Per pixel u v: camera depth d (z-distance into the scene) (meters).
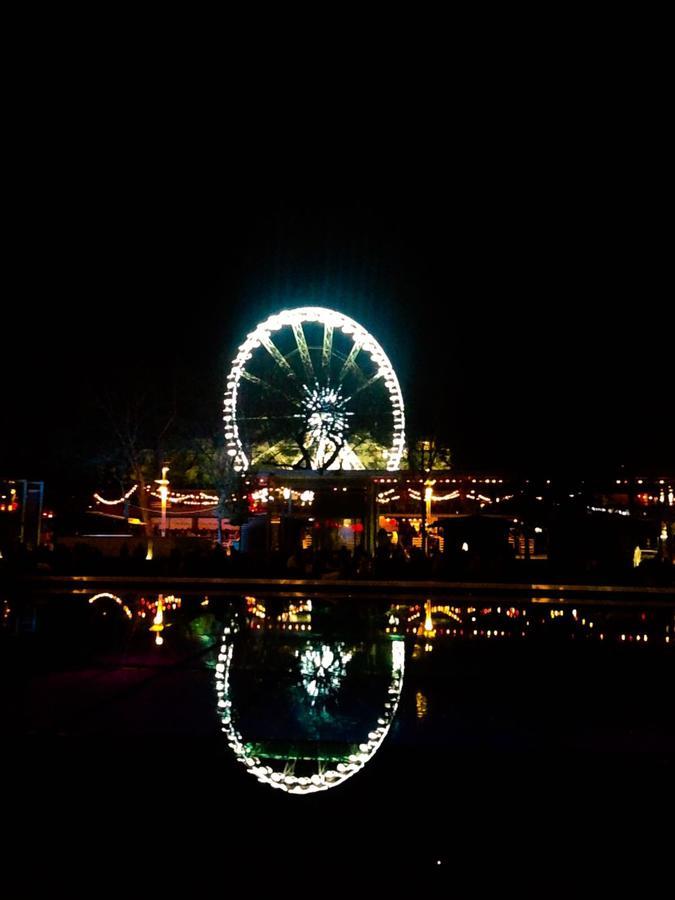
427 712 10.81
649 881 5.91
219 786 7.75
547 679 13.07
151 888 5.74
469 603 26.02
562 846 6.46
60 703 11.05
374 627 19.55
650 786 7.82
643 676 13.44
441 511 43.84
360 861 6.16
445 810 7.20
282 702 11.31
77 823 6.82
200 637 17.52
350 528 41.53
